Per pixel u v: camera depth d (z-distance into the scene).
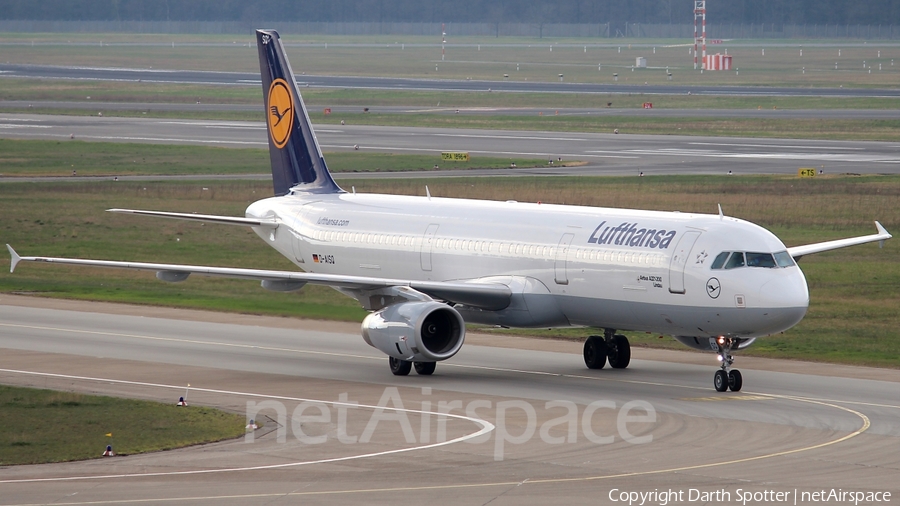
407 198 177.38
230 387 137.12
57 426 114.38
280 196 195.75
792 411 122.38
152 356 158.50
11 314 192.62
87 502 86.56
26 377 142.00
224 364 153.38
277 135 195.12
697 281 133.50
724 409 123.44
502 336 178.38
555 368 152.12
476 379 143.50
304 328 184.38
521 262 151.88
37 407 123.38
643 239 140.75
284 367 151.62
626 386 138.38
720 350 136.25
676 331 139.25
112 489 90.44
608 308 143.00
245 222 188.75
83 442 107.75
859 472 96.12
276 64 192.25
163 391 134.12
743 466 98.06
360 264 174.12
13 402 125.81
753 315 130.12
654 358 160.25
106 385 137.62
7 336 172.12
